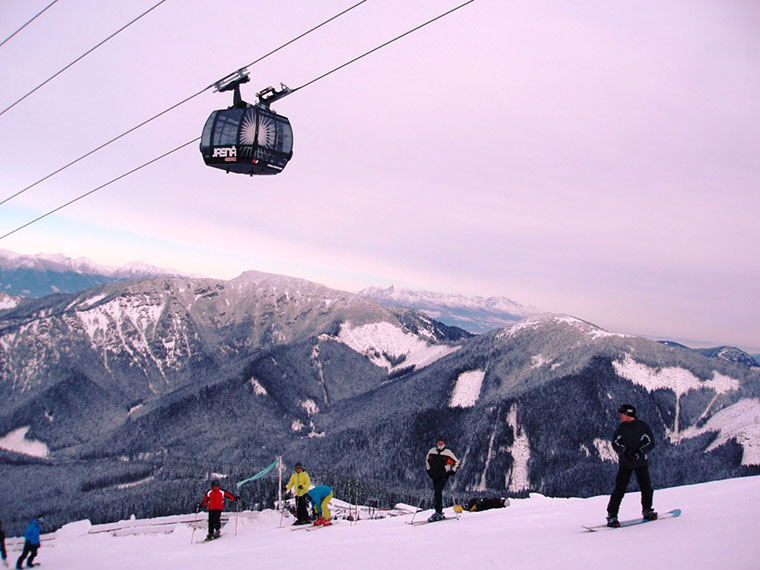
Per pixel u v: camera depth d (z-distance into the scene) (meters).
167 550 27.48
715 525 10.60
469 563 10.49
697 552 8.93
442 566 10.59
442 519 18.47
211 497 30.11
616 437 12.29
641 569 8.49
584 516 14.62
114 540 33.69
